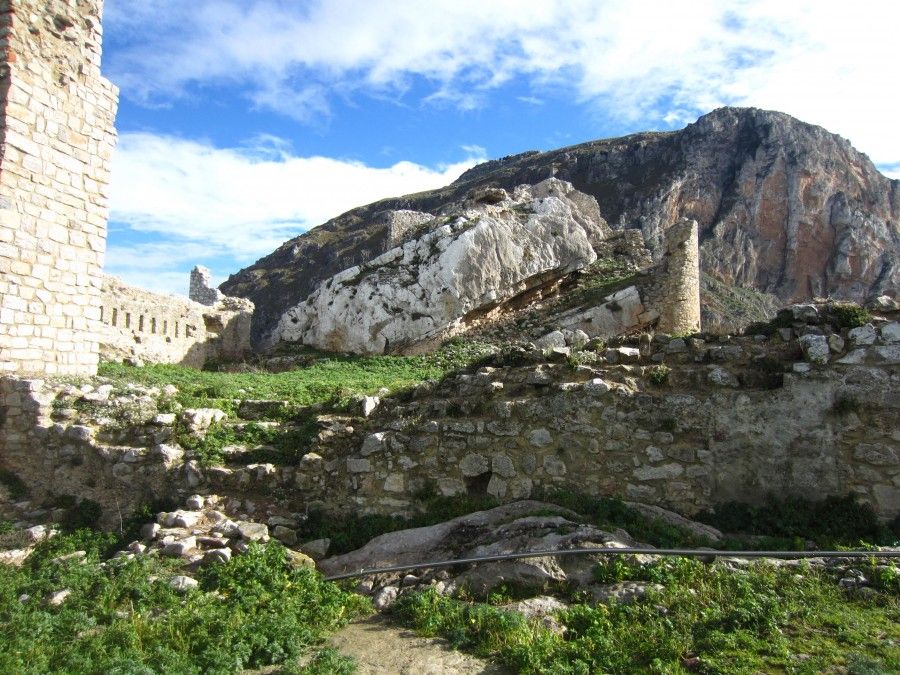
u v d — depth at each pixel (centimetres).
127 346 1697
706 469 682
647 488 693
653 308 1820
